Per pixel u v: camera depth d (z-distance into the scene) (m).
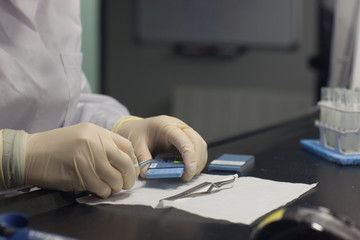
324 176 0.72
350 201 0.60
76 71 1.01
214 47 3.06
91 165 0.61
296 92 3.05
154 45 3.15
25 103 0.89
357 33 1.01
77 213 0.55
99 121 0.97
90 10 2.45
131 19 3.12
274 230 0.43
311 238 0.41
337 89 0.87
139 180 0.70
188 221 0.52
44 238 0.39
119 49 3.16
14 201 0.55
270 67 3.06
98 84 2.70
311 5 2.94
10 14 0.89
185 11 3.08
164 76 3.18
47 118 0.94
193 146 0.73
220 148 0.91
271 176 0.72
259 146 0.93
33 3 0.91
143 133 0.81
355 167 0.78
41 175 0.64
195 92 3.14
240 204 0.58
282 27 2.99
